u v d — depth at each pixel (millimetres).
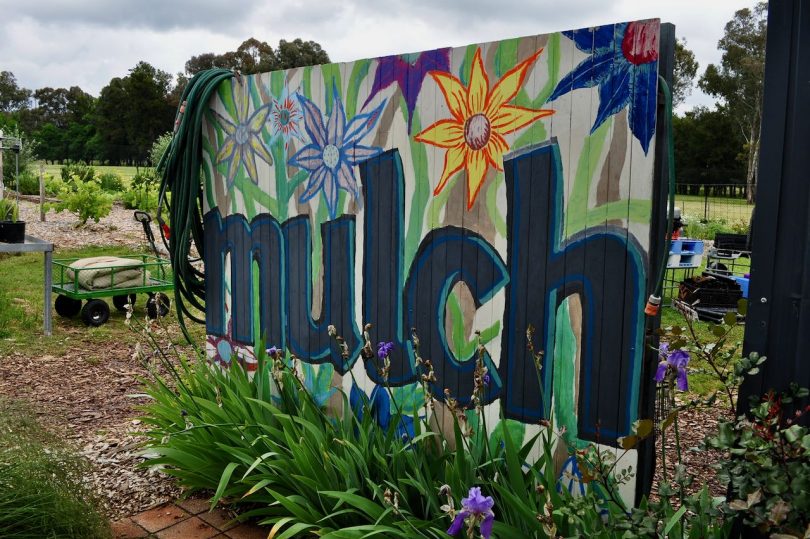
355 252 3717
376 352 3646
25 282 10391
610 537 2262
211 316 4812
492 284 3092
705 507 2293
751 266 2168
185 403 3918
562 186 2805
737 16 48406
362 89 3582
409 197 3412
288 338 4180
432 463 3020
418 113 3330
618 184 2639
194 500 3613
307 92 3887
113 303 9508
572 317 2816
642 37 2527
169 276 10641
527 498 2617
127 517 3438
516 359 3029
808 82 2010
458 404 3266
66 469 3031
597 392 2760
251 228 4383
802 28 2012
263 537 3227
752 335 2180
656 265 2621
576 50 2717
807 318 2059
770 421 1924
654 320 2637
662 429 2271
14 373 6227
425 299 3385
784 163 2074
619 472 2691
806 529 1753
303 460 3021
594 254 2727
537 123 2863
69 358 6777
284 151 4082
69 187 17328
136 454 4203
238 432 3441
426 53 3268
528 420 3002
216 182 4633
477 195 3117
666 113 2473
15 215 13492
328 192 3830
